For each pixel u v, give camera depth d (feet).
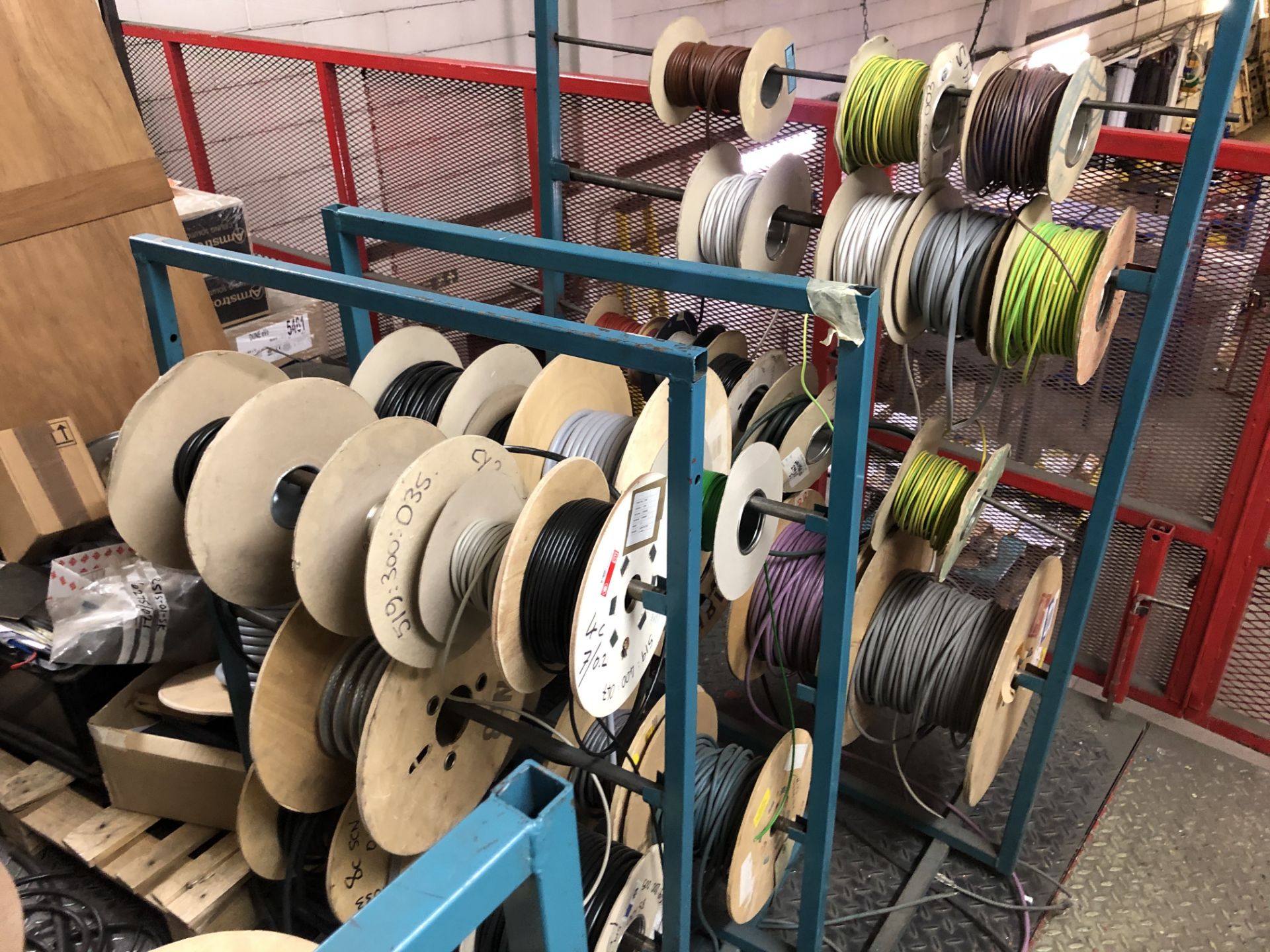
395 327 13.84
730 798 7.16
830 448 8.32
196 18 15.02
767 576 7.17
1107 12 33.58
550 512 5.09
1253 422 8.58
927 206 6.86
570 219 11.25
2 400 9.20
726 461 7.16
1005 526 10.37
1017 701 7.98
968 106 6.34
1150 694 10.46
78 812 8.19
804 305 4.94
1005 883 8.50
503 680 6.47
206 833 7.93
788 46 8.20
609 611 5.05
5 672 8.30
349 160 13.14
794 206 8.71
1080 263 6.23
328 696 5.90
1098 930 8.11
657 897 6.82
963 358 9.91
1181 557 9.58
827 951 7.95
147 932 7.85
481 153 11.62
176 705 7.82
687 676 5.16
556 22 8.73
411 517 5.01
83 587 7.88
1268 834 8.96
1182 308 8.57
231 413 6.11
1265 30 25.73
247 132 14.29
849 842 8.95
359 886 6.59
